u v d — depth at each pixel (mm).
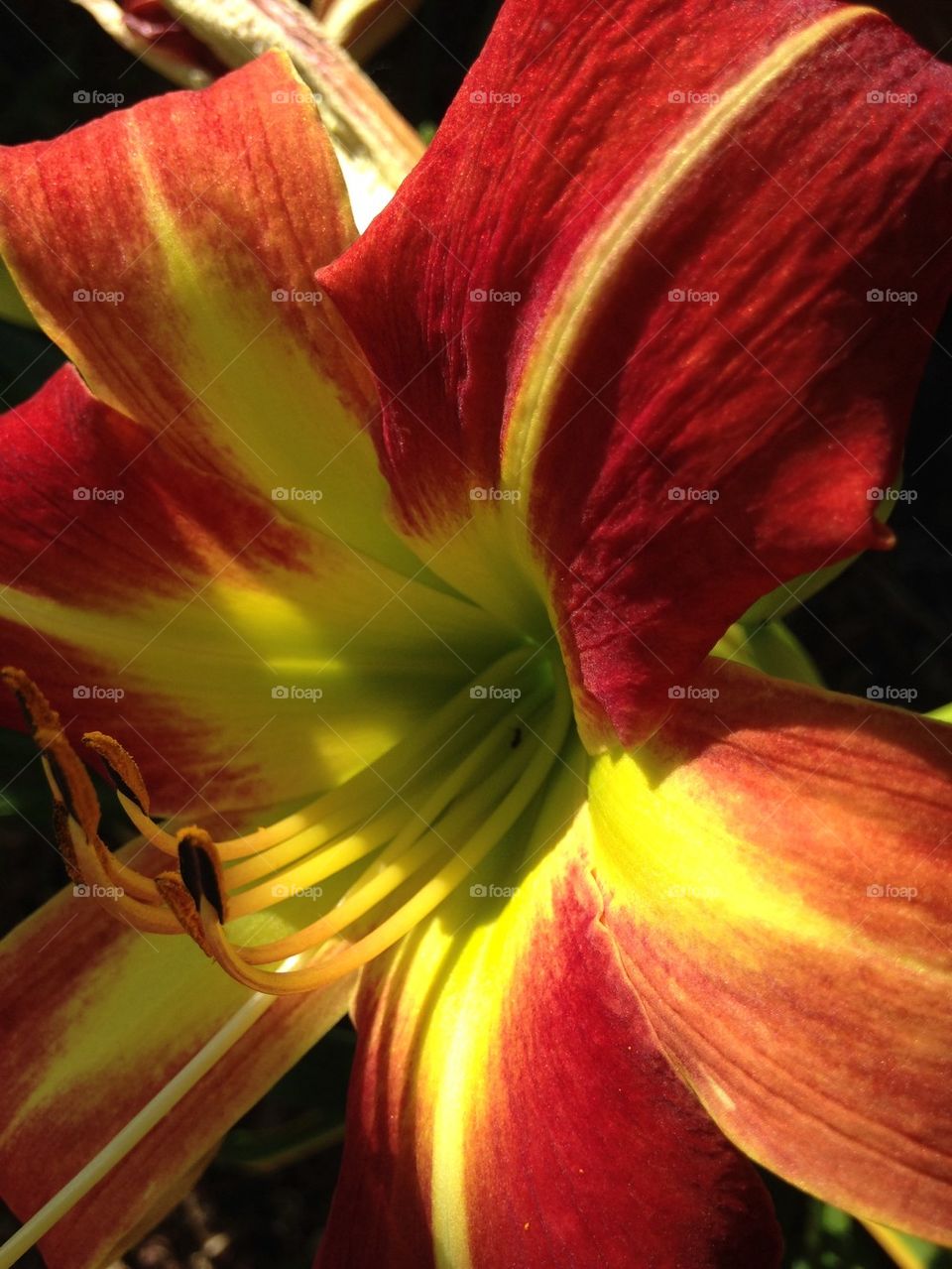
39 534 132
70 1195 121
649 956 101
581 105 94
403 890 136
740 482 90
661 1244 99
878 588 243
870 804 95
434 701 148
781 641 141
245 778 144
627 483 95
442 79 220
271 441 127
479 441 107
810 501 88
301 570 135
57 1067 137
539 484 103
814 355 88
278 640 140
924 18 150
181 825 143
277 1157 183
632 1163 100
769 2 90
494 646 144
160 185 120
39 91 237
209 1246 217
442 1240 110
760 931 96
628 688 101
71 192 122
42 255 123
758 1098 95
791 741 98
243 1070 134
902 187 86
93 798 114
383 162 135
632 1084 100
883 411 87
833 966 94
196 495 130
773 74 88
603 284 93
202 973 139
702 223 90
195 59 145
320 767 146
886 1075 92
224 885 115
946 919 92
